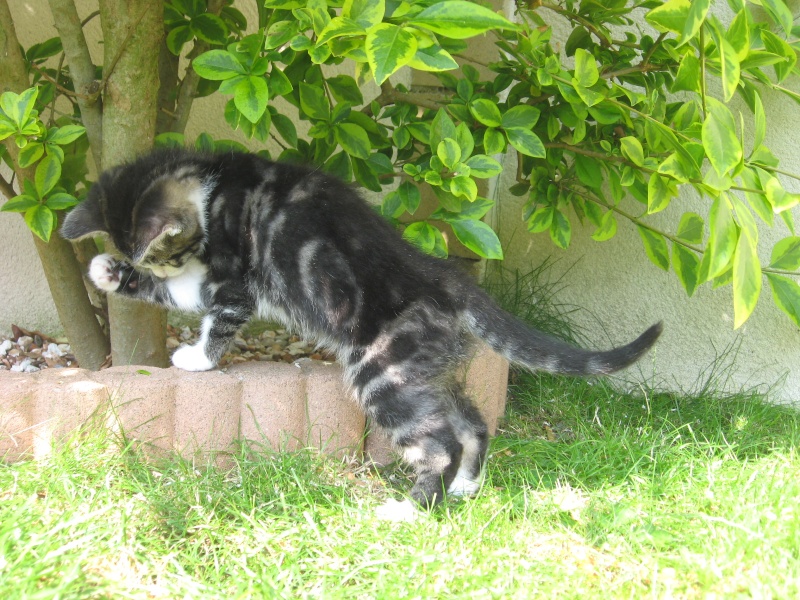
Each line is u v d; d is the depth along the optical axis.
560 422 1.92
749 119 1.93
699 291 1.98
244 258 1.79
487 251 1.76
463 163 1.74
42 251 1.83
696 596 1.63
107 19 1.74
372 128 1.80
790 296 1.77
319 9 1.61
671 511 1.73
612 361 1.71
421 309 1.74
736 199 1.64
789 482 1.75
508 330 1.75
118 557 1.63
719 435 1.86
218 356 1.79
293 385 1.78
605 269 2.02
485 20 1.53
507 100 1.83
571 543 1.69
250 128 1.72
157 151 1.79
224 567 1.64
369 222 1.77
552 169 1.88
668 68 1.82
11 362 1.91
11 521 1.63
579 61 1.72
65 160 1.83
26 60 1.81
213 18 1.78
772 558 1.65
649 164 1.75
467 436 1.78
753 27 1.70
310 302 1.76
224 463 1.76
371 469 1.81
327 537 1.68
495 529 1.70
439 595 1.63
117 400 1.74
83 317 1.86
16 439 1.73
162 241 1.75
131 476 1.71
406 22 1.55
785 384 1.97
